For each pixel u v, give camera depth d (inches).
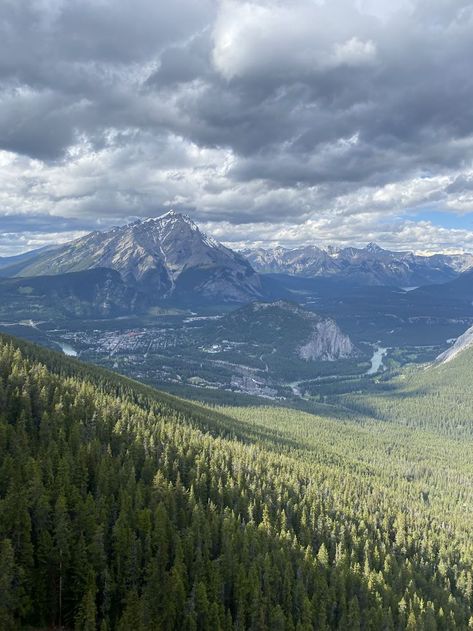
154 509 5305.1
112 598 4318.4
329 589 5260.8
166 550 4778.5
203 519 5423.2
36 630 3951.8
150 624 4060.0
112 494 5103.3
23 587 3907.5
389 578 6161.4
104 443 6732.3
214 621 4360.2
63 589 4197.8
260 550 5477.4
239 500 6496.1
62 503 4419.3
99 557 4367.6
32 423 6264.8
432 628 5310.0
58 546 4215.1
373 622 5196.9
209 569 4790.8
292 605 5088.6
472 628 5708.7
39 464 5088.6
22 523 4197.8
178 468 6791.3
